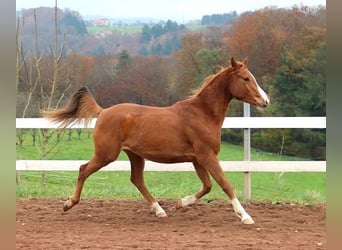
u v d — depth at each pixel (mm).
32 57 15000
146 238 7504
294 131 24688
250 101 8664
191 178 17047
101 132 8867
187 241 7266
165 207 9938
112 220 8898
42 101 14633
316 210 9727
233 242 7191
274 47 25000
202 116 8695
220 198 10961
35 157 16125
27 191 11695
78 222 8727
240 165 10688
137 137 8711
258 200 10727
